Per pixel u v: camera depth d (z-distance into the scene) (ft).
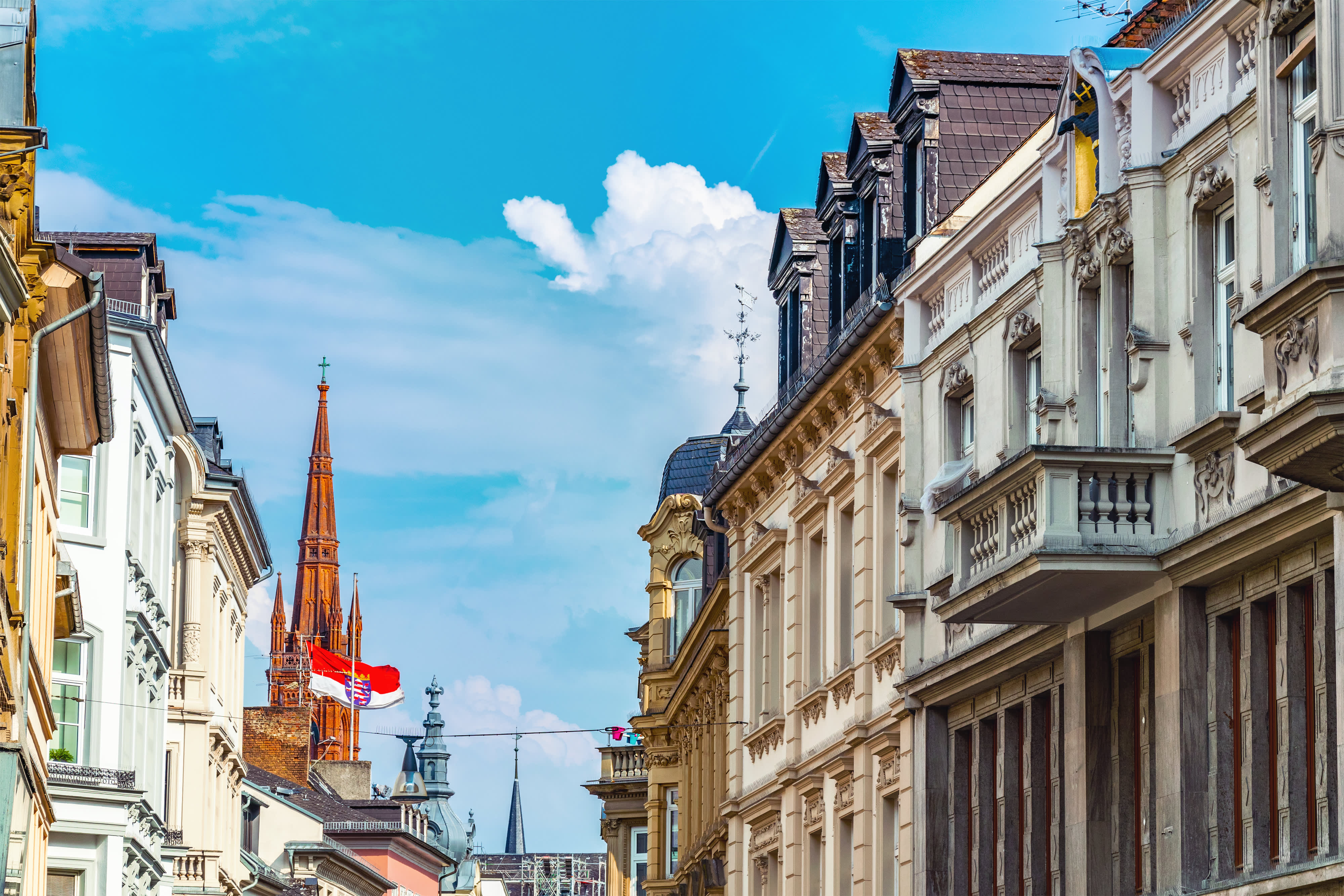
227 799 248.52
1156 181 97.76
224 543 233.76
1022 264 115.44
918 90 137.69
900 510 130.62
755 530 167.43
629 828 275.18
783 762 156.25
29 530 114.11
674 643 226.17
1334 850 83.51
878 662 133.90
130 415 180.96
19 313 109.70
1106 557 94.07
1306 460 75.72
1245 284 89.71
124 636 179.01
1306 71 81.66
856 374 139.33
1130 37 112.37
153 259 201.67
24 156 107.65
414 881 400.88
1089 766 102.22
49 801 150.82
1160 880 93.35
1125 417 100.17
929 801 123.44
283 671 440.04
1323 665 84.33
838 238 151.84
